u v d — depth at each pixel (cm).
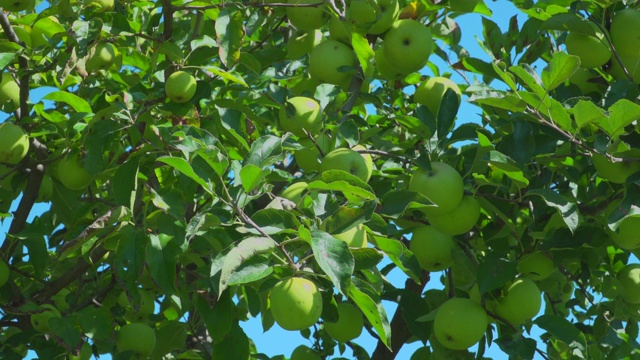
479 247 493
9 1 530
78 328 494
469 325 424
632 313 508
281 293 326
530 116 443
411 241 460
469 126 488
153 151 441
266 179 414
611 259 502
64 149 510
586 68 486
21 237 471
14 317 542
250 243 311
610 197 441
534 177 460
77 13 534
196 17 536
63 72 467
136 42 547
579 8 475
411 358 514
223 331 397
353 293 323
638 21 457
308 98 465
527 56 550
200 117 480
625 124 376
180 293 454
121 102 468
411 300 491
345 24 479
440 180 402
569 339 441
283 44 638
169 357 547
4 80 539
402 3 505
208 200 492
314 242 302
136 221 450
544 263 470
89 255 438
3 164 510
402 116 462
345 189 330
